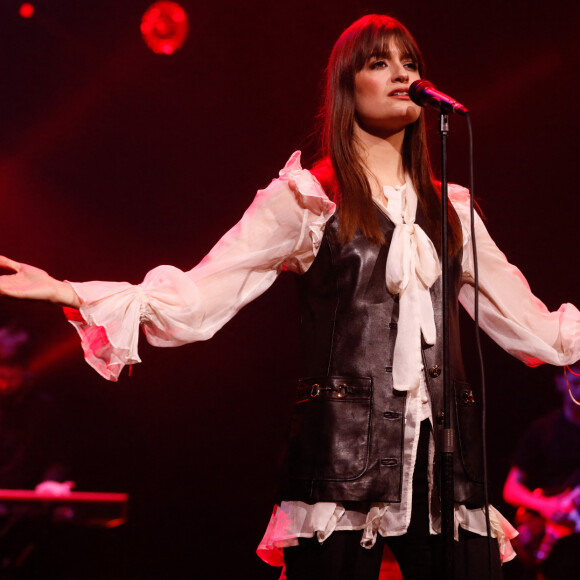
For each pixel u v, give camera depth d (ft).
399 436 14.07
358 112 16.37
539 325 17.03
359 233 14.93
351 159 15.78
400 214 15.51
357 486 13.75
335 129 16.21
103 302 13.98
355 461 13.85
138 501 60.39
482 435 14.94
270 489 60.29
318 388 14.34
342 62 16.52
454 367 15.06
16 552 35.76
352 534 13.98
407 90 16.03
